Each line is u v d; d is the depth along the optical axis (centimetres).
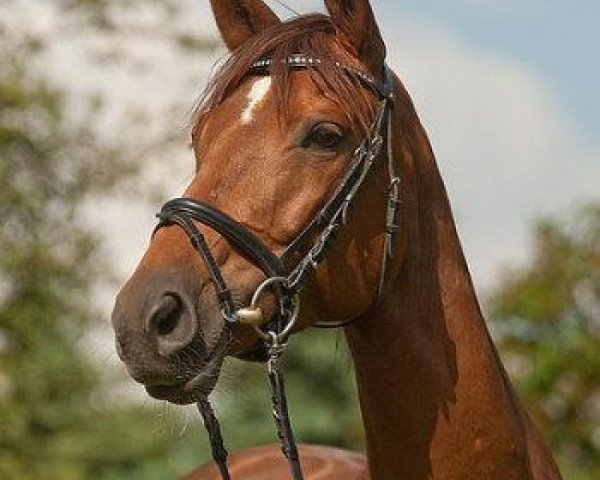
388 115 785
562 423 2503
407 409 786
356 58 793
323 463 1016
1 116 2662
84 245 2703
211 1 844
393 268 781
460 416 786
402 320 786
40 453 2698
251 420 4375
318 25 798
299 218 754
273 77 763
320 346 4766
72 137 2716
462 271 809
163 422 813
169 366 724
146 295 723
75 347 2830
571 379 2497
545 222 2616
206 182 754
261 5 840
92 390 2772
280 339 752
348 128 766
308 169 757
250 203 750
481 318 811
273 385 754
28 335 2677
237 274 746
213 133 768
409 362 786
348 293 771
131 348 718
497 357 820
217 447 771
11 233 2689
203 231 745
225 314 739
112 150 2730
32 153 2708
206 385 736
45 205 2703
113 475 3544
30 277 2675
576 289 2547
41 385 2677
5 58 2697
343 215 761
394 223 778
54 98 2680
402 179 788
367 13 788
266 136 757
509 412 802
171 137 2755
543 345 2517
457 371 791
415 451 788
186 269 735
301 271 755
